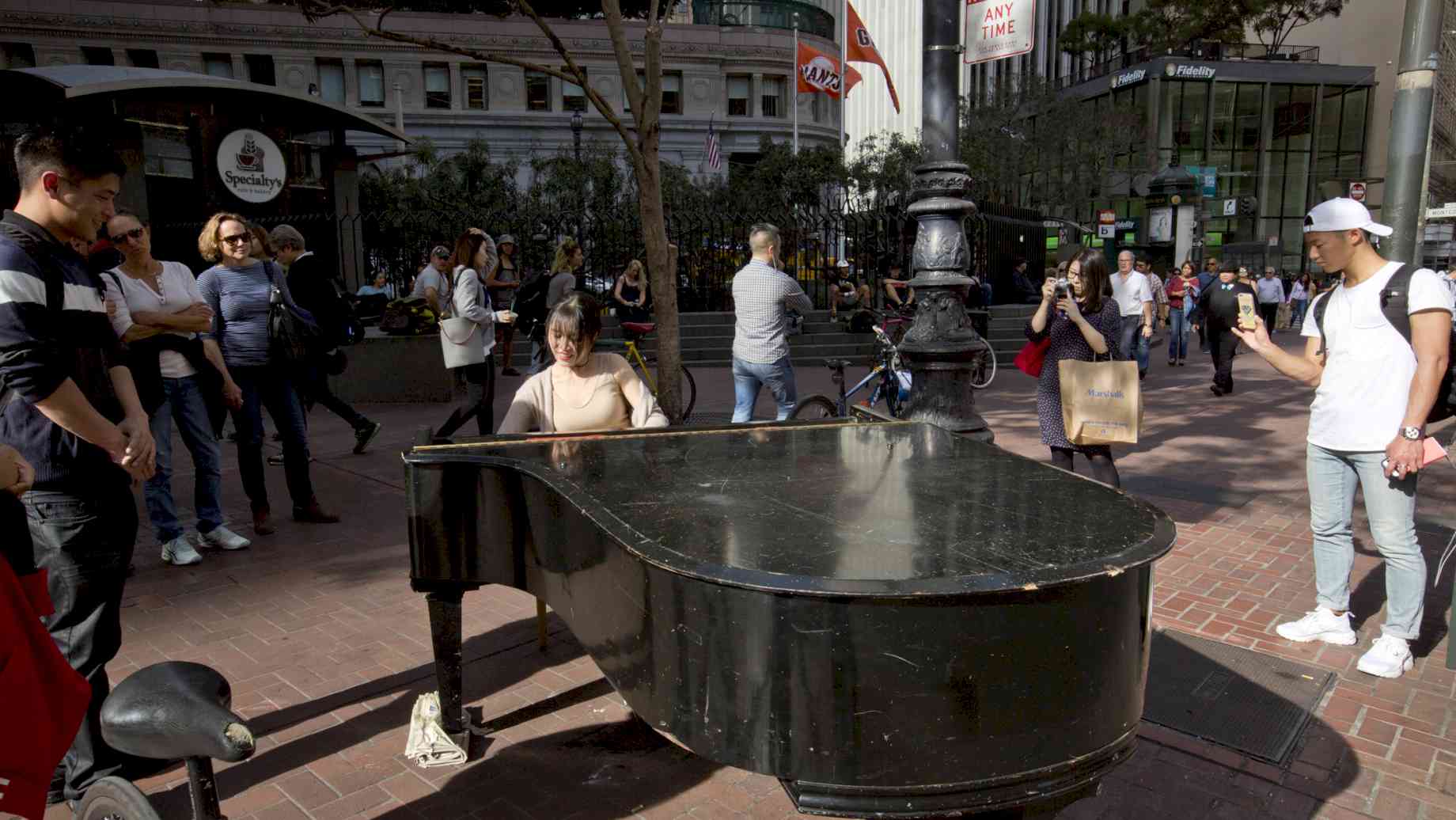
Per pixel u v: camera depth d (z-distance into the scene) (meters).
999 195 37.59
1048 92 38.66
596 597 2.32
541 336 11.20
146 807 2.05
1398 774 3.11
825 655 1.75
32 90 11.80
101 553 2.84
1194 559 5.31
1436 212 25.33
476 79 44.25
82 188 2.62
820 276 18.03
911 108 77.88
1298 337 21.58
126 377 2.89
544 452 2.98
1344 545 4.12
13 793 1.99
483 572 2.95
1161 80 50.34
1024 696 1.78
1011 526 2.08
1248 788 3.04
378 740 3.36
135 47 40.25
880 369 9.12
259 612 4.54
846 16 31.41
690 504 2.29
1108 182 40.25
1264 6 49.62
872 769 1.77
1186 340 15.89
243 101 14.26
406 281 18.39
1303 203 53.31
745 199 19.53
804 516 2.18
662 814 2.93
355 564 5.22
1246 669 3.89
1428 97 5.48
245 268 5.60
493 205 20.94
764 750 1.82
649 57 5.55
